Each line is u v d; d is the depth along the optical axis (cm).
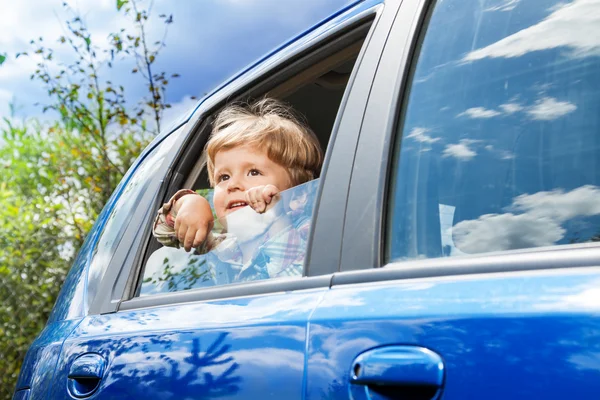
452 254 135
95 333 207
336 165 160
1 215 770
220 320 165
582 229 119
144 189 245
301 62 209
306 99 274
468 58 150
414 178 147
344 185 156
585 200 121
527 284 115
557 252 116
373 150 154
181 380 164
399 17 169
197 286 198
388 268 140
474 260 127
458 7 158
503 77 142
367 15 184
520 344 108
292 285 157
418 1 166
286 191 190
